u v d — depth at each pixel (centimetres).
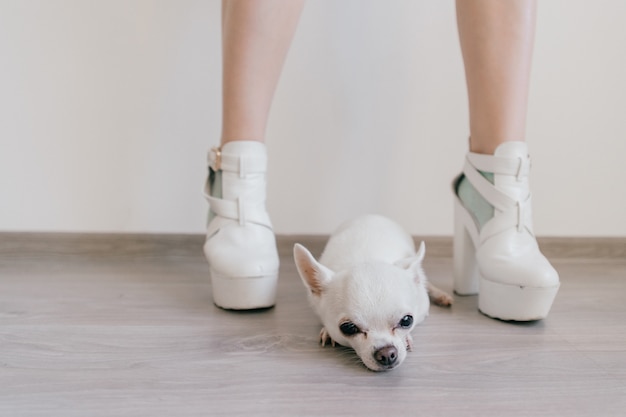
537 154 133
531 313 85
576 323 88
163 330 82
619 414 60
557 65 130
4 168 124
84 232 128
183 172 129
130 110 125
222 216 93
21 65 121
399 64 128
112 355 72
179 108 126
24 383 64
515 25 88
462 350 76
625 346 79
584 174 135
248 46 89
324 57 126
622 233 137
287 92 127
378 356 68
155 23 122
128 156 127
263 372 69
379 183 133
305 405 60
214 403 60
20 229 126
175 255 130
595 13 128
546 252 136
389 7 125
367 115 130
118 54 123
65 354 72
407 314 73
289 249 133
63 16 120
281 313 91
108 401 60
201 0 122
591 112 132
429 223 136
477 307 96
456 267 104
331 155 131
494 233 89
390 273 76
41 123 123
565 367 71
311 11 124
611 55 130
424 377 68
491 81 89
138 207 129
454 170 133
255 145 93
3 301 95
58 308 91
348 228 100
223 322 86
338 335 75
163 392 62
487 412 60
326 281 79
